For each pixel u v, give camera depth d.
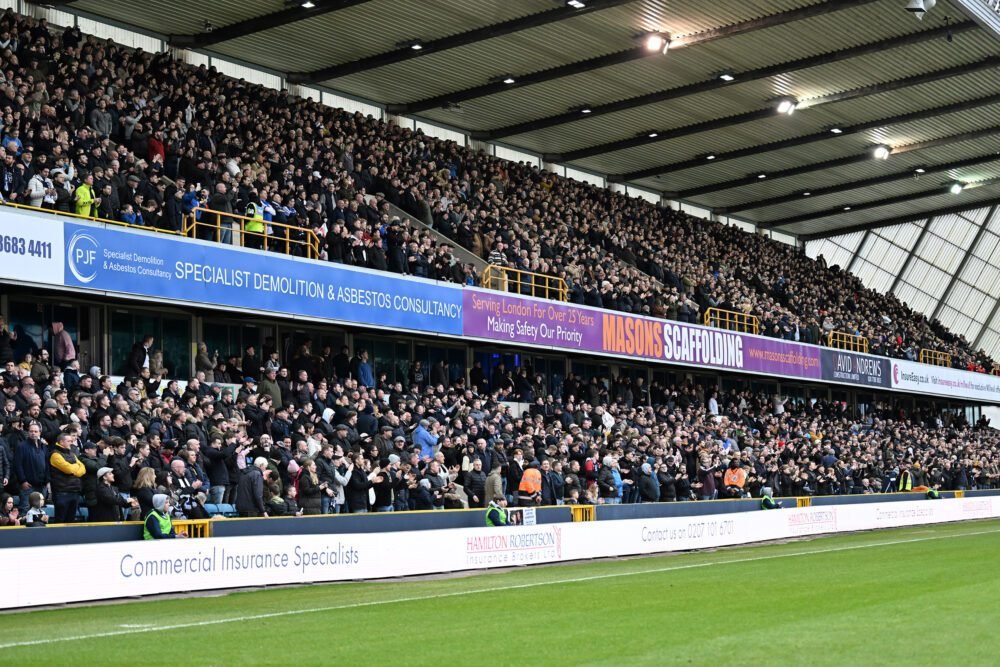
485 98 35.66
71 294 21.28
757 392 42.69
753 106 37.47
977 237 56.22
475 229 31.33
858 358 45.41
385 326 26.19
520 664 8.38
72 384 18.88
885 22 30.53
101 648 9.40
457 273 28.61
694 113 37.84
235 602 13.51
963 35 31.67
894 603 11.73
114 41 28.44
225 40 29.45
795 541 26.91
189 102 25.72
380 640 9.77
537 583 15.74
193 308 23.59
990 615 10.51
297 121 28.83
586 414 29.86
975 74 34.97
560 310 31.58
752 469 30.33
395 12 28.86
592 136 40.00
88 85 23.53
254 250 23.41
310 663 8.56
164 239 21.72
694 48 31.88
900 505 33.88
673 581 15.52
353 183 28.22
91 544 14.10
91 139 22.08
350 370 25.19
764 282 46.62
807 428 40.56
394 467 20.66
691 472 29.53
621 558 21.97
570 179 40.38
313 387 23.11
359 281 25.62
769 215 52.44
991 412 59.16
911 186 48.47
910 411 52.56
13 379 17.42
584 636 9.79
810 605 11.77
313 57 31.92
